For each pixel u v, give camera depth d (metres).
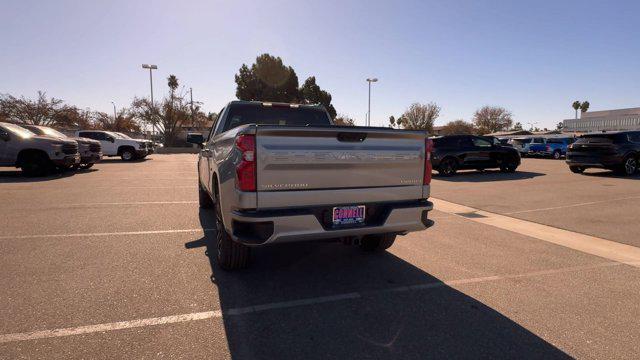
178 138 43.22
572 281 3.79
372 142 3.44
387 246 4.52
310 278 3.81
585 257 4.57
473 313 3.07
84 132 22.02
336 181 3.30
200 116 44.62
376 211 3.53
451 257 4.53
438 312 3.09
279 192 3.09
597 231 5.86
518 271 4.07
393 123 83.44
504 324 2.89
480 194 9.76
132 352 2.42
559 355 2.48
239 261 3.85
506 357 2.45
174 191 9.58
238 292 3.43
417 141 3.67
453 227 6.13
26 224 5.83
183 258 4.31
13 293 3.28
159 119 40.56
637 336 2.73
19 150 12.12
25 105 37.91
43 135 13.04
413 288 3.58
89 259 4.21
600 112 68.31
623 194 9.53
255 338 2.64
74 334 2.62
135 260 4.21
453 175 14.51
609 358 2.45
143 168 17.02
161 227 5.74
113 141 22.25
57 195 8.70
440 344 2.60
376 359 2.40
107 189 9.83
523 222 6.51
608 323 2.93
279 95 46.84
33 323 2.76
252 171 3.01
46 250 4.52
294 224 3.05
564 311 3.12
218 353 2.44
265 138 3.04
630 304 3.27
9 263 4.04
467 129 72.94
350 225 3.37
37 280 3.58
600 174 14.57
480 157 14.82
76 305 3.07
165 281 3.63
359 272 4.00
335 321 2.91
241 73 47.31
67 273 3.78
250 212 3.03
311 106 5.68
